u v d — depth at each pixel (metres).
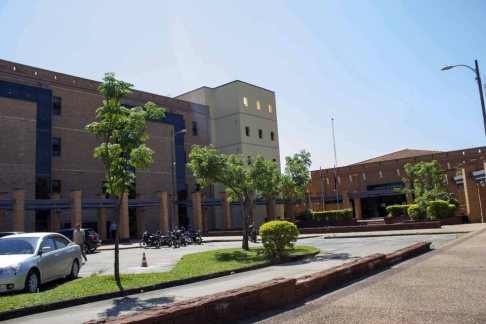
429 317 6.11
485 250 13.58
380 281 9.38
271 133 59.62
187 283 12.10
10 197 33.69
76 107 41.78
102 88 12.34
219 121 56.66
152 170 46.53
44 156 37.06
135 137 12.27
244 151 54.31
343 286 9.17
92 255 23.53
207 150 20.75
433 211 31.53
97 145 42.75
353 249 19.38
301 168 26.28
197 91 57.06
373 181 58.41
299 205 62.22
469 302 6.87
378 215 57.69
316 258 16.89
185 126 53.09
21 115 35.31
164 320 5.61
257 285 7.54
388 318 6.18
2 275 9.96
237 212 53.34
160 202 40.41
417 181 40.00
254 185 20.92
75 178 40.50
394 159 56.88
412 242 20.20
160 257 20.66
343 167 60.94
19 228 29.62
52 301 9.19
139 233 42.41
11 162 34.16
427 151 59.53
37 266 10.80
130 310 8.70
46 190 36.62
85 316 8.26
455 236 20.95
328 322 6.15
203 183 21.17
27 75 38.53
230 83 56.00
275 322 6.40
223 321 6.47
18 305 8.70
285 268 14.42
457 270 10.09
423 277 9.46
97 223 39.09
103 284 11.27
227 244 29.02
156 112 12.94
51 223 35.22
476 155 51.97
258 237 33.78
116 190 12.80
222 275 13.43
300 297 8.11
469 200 31.44
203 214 46.97
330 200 59.41
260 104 58.53
